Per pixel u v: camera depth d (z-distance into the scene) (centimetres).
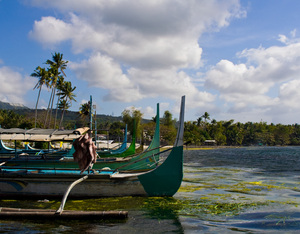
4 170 1141
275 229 736
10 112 7469
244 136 12269
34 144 3831
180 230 727
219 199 1090
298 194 1203
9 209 830
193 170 2284
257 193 1225
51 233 697
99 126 10062
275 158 4019
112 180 1055
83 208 932
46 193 1068
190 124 9175
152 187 1079
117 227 745
